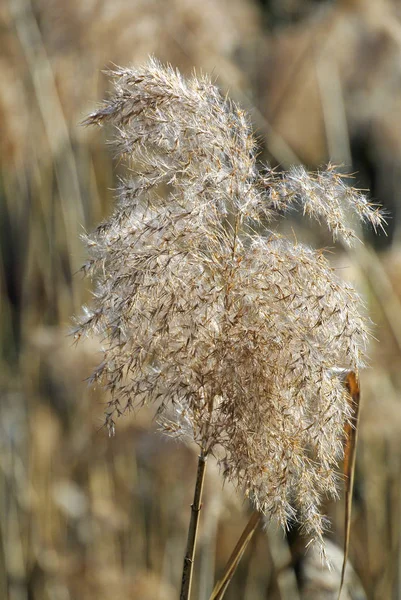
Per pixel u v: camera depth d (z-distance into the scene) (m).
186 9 7.84
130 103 2.69
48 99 7.64
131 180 2.74
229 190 2.71
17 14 7.73
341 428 2.75
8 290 9.28
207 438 2.71
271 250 2.70
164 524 7.36
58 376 7.30
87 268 2.72
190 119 2.69
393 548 6.69
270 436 2.67
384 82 8.92
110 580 6.97
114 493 7.49
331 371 2.72
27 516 7.52
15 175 8.46
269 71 8.65
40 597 7.20
